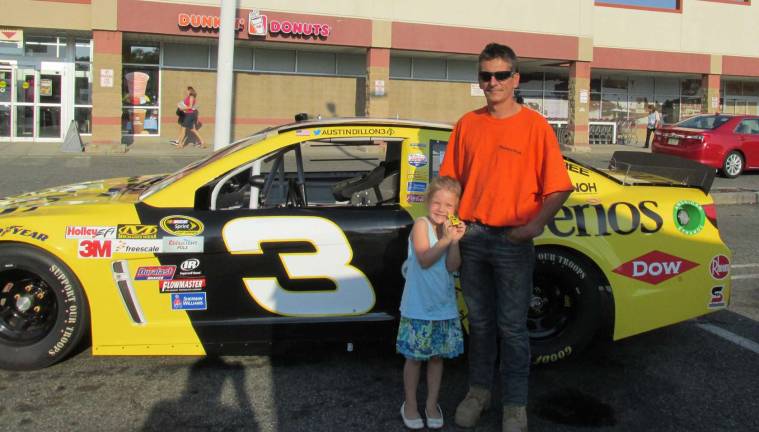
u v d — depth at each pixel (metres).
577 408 3.63
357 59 21.03
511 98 3.19
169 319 3.79
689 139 14.49
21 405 3.50
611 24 22.58
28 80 18.39
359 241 3.84
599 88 25.80
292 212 3.88
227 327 3.79
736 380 4.01
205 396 3.66
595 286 3.99
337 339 3.89
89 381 3.81
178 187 3.92
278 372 4.00
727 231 8.77
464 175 3.33
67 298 3.73
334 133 4.11
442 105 22.45
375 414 3.51
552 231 3.93
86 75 18.78
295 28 18.23
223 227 3.79
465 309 3.94
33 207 4.00
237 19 17.66
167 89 19.38
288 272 3.82
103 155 15.83
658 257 4.03
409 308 3.28
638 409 3.62
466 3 19.88
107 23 16.62
